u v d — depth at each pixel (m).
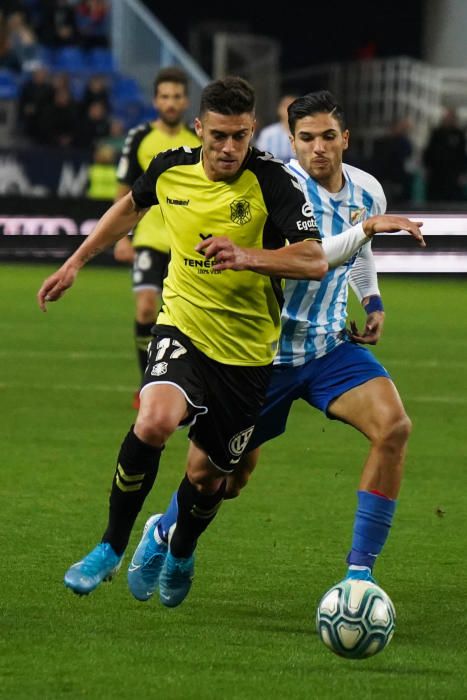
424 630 17.69
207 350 17.67
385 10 132.75
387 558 21.69
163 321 18.03
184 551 18.14
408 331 54.47
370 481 17.64
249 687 15.14
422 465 29.78
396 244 57.59
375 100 106.00
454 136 82.75
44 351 46.91
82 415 35.06
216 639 17.03
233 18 131.75
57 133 79.31
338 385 18.88
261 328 17.81
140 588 18.50
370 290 20.38
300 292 19.03
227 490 20.75
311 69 111.00
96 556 17.00
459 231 58.12
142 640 16.89
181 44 130.38
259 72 98.81
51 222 62.47
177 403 17.00
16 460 29.25
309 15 132.38
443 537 23.22
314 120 19.27
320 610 16.14
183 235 17.59
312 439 32.84
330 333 19.27
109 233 18.50
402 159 82.00
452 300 67.94
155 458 16.89
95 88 81.38
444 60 107.12
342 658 16.33
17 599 18.72
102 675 15.42
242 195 17.27
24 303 61.19
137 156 36.00
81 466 28.69
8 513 24.27
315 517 24.56
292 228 16.92
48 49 92.00
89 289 69.12
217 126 16.70
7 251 61.88
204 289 17.59
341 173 19.78
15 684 15.02
